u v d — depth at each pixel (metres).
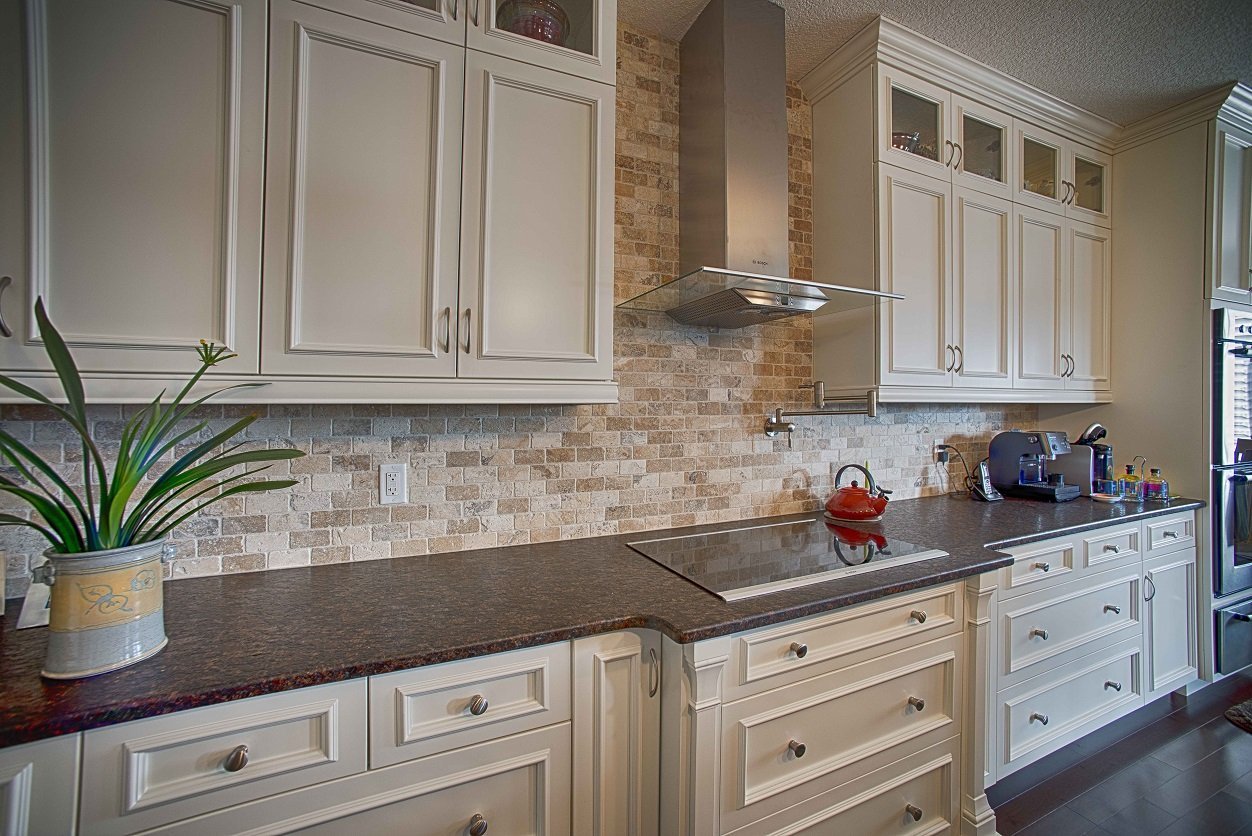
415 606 1.08
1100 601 1.92
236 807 0.79
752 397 1.93
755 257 1.58
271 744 0.81
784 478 2.00
